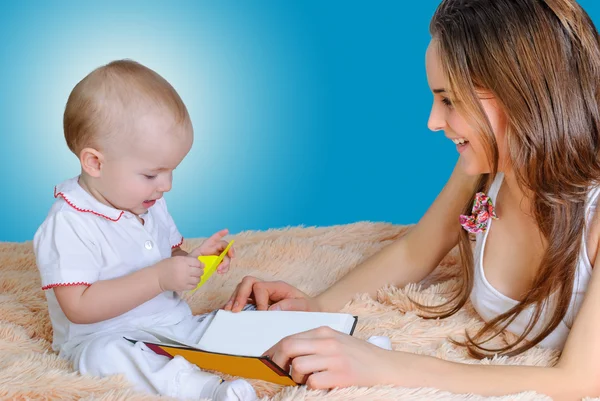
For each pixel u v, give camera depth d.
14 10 3.74
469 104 1.40
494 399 1.29
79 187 1.57
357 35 3.74
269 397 1.39
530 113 1.38
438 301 1.77
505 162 1.48
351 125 3.74
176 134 1.54
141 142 1.51
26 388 1.33
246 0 3.81
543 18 1.36
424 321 1.71
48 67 3.73
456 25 1.40
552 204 1.44
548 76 1.36
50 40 3.76
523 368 1.36
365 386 1.32
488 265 1.64
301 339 1.32
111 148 1.51
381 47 3.72
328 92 3.75
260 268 2.08
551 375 1.34
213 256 1.62
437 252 1.83
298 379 1.33
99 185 1.56
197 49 3.81
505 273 1.61
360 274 1.85
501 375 1.35
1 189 3.50
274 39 3.80
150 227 1.66
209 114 3.76
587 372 1.33
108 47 3.79
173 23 3.82
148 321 1.58
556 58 1.36
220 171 3.69
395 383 1.33
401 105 3.70
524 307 1.52
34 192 3.53
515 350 1.53
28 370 1.40
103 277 1.54
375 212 3.54
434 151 3.66
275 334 1.49
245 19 3.81
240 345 1.47
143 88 1.53
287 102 3.78
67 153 3.66
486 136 1.41
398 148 3.70
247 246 2.24
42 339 1.63
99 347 1.43
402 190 3.62
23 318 1.71
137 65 1.59
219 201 3.60
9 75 3.70
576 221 1.44
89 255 1.51
